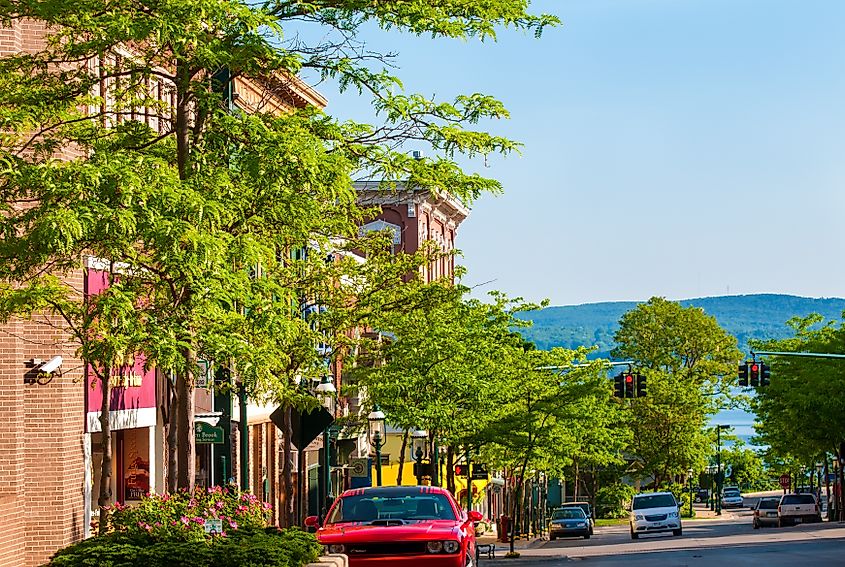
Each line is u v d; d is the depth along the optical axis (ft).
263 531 66.90
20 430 87.15
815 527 217.56
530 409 185.47
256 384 77.71
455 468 182.70
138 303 68.85
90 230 54.29
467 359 140.36
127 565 58.08
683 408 351.05
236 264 66.08
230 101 83.20
